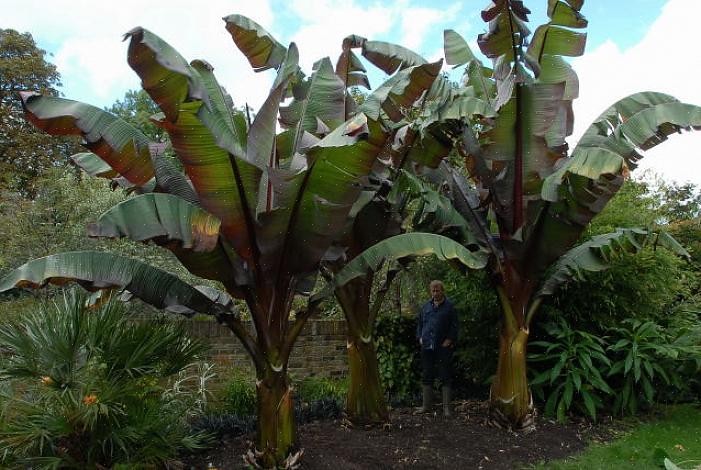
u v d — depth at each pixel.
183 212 3.55
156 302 3.81
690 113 5.32
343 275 4.45
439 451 5.12
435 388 7.93
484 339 7.63
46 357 3.95
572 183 5.47
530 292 6.09
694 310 7.74
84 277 3.54
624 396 6.53
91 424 3.79
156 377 4.41
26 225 8.74
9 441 3.75
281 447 4.34
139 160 4.18
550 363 6.88
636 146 5.48
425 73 3.98
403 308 9.94
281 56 5.56
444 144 6.24
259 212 4.08
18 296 8.58
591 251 6.03
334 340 8.28
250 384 6.62
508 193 5.86
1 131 20.77
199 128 3.38
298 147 4.76
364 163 3.78
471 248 6.38
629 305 7.18
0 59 20.91
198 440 4.80
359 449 5.05
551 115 5.30
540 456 5.12
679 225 12.57
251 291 4.30
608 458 5.03
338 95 5.05
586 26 5.46
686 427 6.15
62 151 22.88
